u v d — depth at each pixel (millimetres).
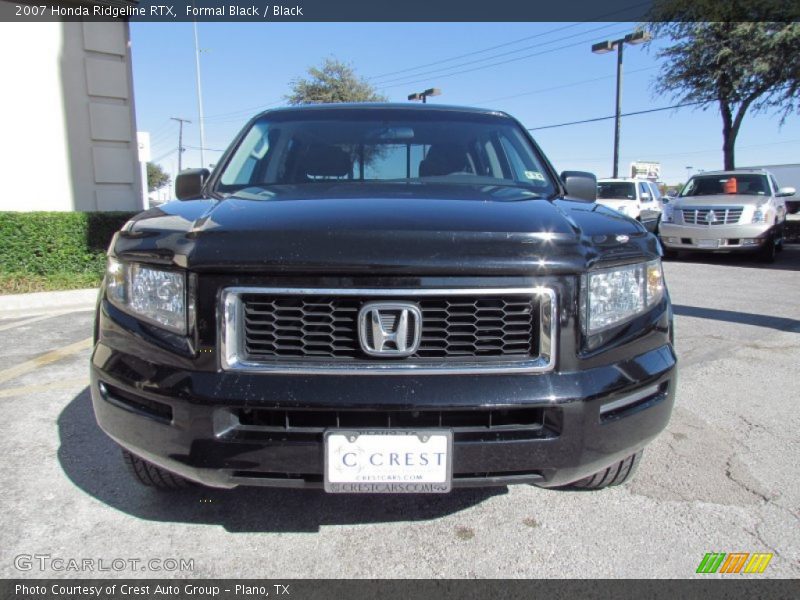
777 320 6492
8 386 4219
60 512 2578
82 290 7344
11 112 8672
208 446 1944
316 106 3521
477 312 1923
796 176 23844
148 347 2029
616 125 23969
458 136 3266
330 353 1921
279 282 1901
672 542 2387
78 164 9281
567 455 1981
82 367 4676
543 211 2258
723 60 18250
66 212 8203
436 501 2695
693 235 11672
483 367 1915
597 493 2770
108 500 2682
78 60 9125
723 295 8094
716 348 5340
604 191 16781
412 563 2250
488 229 1990
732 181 12352
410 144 3186
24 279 7727
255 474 2004
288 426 1942
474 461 1942
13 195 8797
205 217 2158
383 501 2691
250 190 2691
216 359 1930
